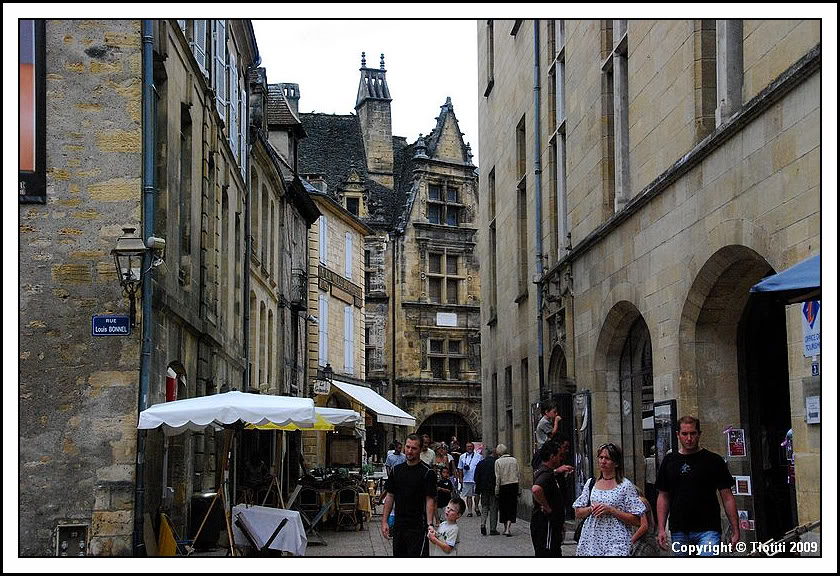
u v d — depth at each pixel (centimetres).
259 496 2116
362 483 2397
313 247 3972
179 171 1541
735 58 1273
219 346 1942
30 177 1270
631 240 1634
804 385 1015
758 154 1151
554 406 1529
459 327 5838
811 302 993
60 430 1247
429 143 5931
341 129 6069
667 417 1416
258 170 2716
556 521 1070
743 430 1350
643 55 1595
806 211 1030
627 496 929
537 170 2356
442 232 5853
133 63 1295
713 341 1390
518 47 2647
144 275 1264
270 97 3478
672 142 1456
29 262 1264
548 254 2308
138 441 1252
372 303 5716
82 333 1258
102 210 1277
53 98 1286
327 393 4100
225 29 2091
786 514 1356
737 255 1256
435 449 2875
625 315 1750
